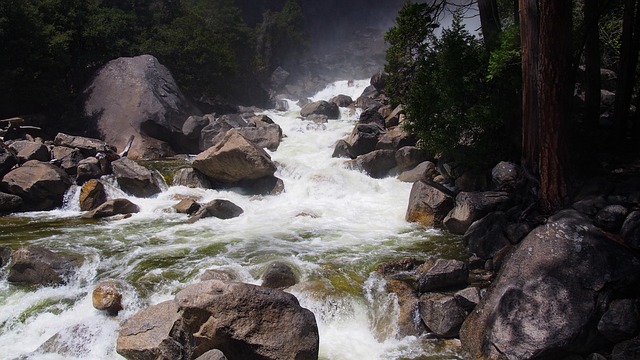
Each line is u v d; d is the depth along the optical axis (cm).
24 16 1934
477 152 1352
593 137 1363
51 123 2044
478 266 998
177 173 1608
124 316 861
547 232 837
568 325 720
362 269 978
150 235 1197
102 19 2344
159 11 2806
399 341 812
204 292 727
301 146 1973
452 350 784
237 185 1571
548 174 1040
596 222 926
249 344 699
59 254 1020
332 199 1483
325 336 822
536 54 1138
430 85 1411
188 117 2141
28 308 900
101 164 1595
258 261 1018
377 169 1630
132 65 2133
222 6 3547
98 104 2083
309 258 1032
